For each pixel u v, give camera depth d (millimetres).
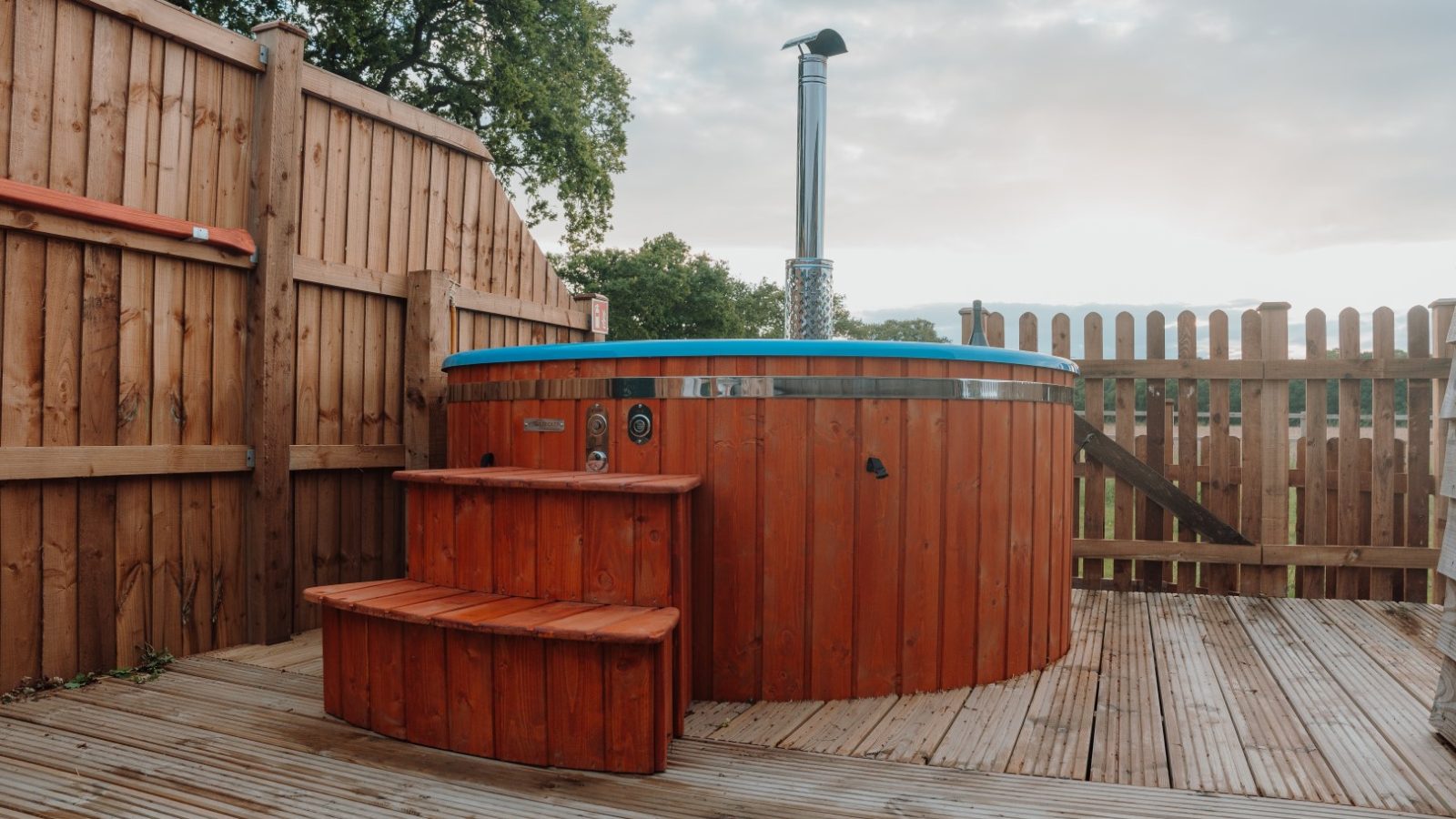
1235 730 2484
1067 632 3445
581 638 2047
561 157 15555
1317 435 4816
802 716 2518
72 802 1900
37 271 2697
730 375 2648
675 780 2051
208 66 3225
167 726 2414
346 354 3793
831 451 2650
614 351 2752
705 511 2654
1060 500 3299
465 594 2480
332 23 12906
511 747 2174
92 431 2850
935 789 2006
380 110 3947
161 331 3078
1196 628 3910
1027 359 2969
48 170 2686
